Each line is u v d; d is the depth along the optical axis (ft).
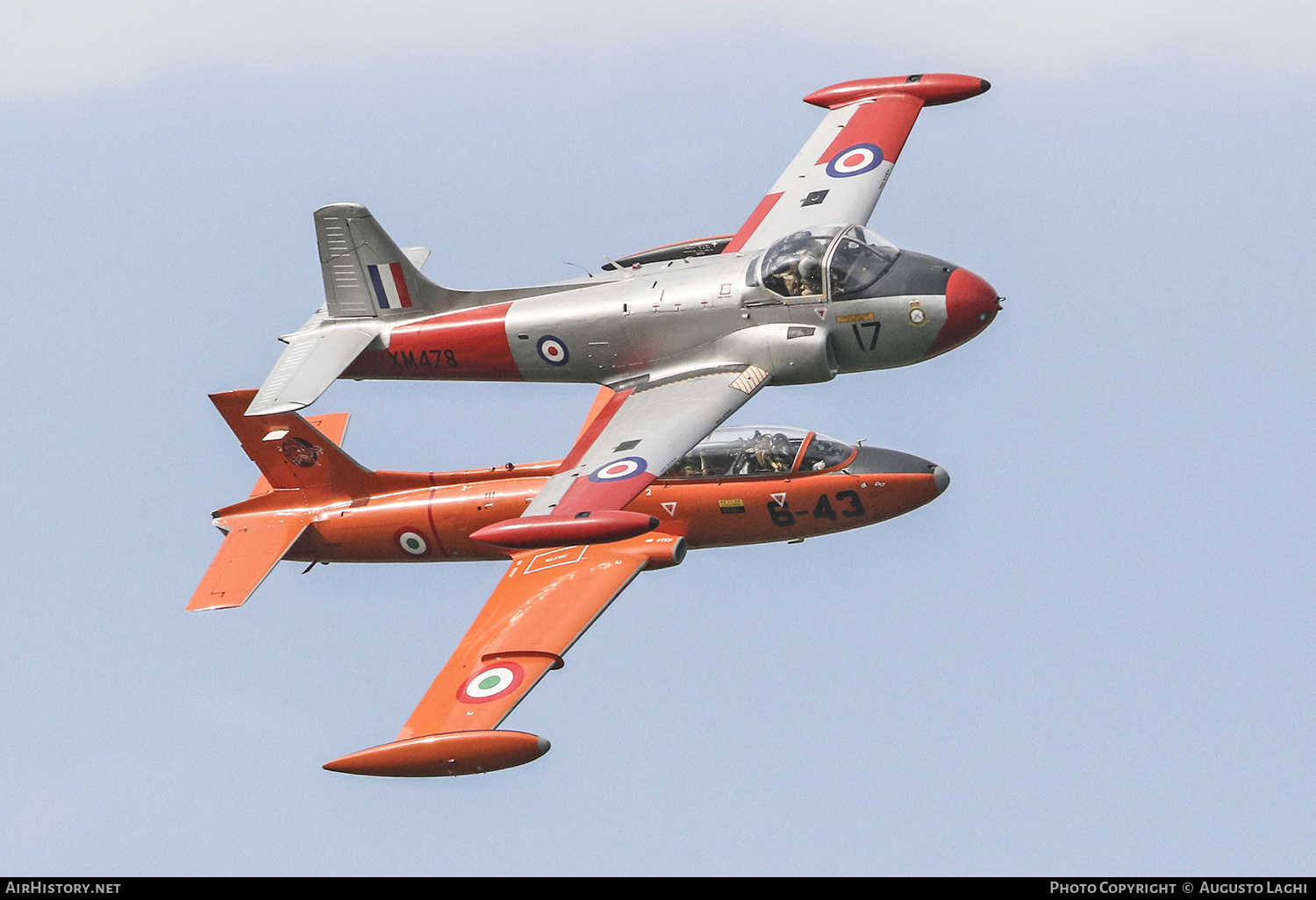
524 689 255.50
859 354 279.28
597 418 281.74
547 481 269.23
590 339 290.35
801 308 276.41
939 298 271.90
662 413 272.51
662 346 286.46
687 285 284.61
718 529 285.64
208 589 292.40
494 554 294.46
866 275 274.77
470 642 268.21
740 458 283.59
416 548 296.71
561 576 275.39
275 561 294.87
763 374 278.67
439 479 297.33
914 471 281.54
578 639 263.08
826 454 283.59
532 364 297.53
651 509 285.23
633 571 272.92
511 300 299.99
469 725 250.16
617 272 298.76
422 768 247.09
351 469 298.97
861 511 282.36
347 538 299.17
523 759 245.04
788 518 283.59
